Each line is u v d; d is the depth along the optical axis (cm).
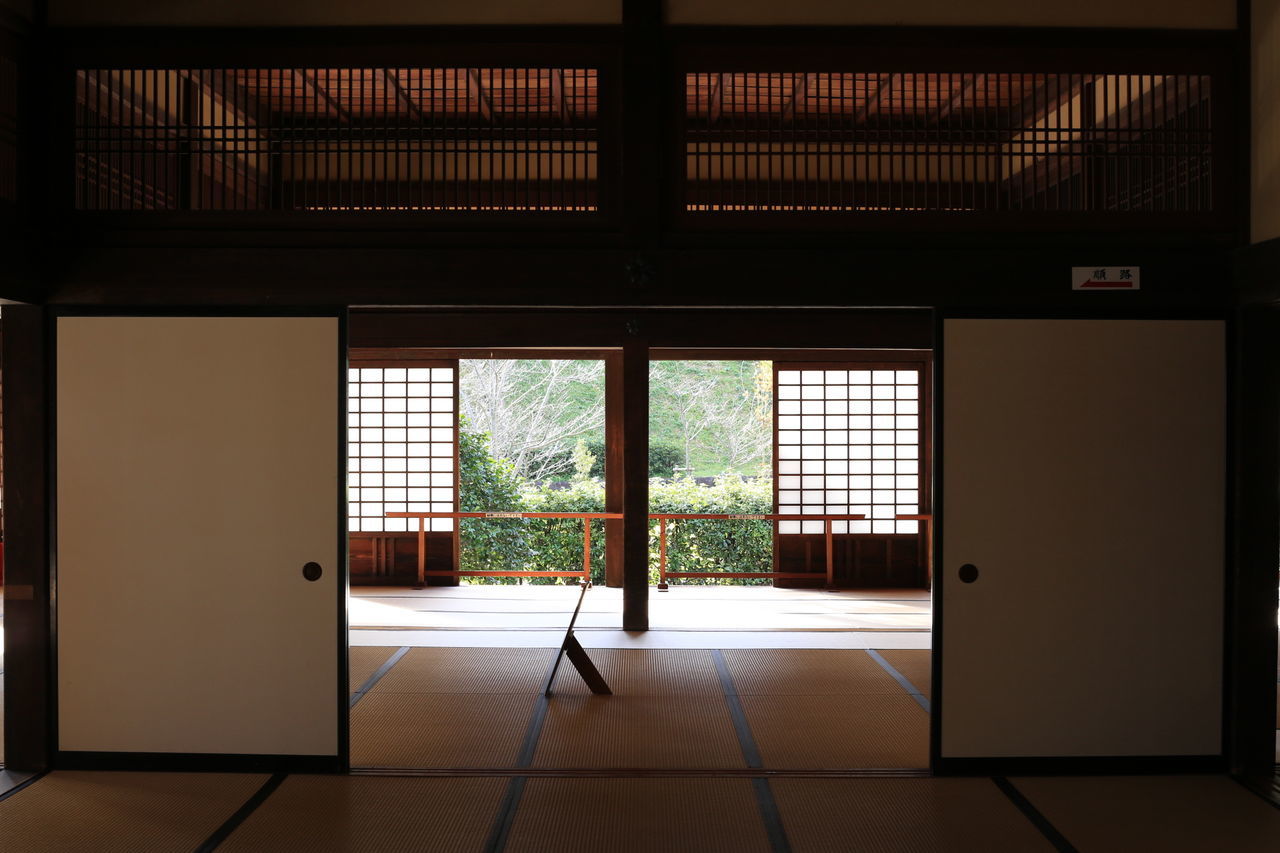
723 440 1252
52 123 326
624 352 598
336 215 329
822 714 392
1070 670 329
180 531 329
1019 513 329
